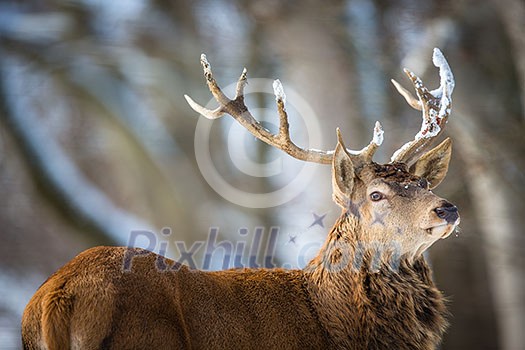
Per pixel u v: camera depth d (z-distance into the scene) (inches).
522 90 967.0
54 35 1119.0
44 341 350.6
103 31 1137.4
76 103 1197.7
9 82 1045.2
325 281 429.4
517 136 933.2
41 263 1104.8
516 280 906.7
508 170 916.0
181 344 365.1
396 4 1003.9
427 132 474.9
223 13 1120.8
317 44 989.2
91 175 1244.5
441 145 460.8
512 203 912.9
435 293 433.7
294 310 416.8
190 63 1151.0
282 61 1045.8
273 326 404.8
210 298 390.6
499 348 960.9
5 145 1043.9
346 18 995.3
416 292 427.2
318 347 413.1
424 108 478.6
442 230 412.8
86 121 1226.6
